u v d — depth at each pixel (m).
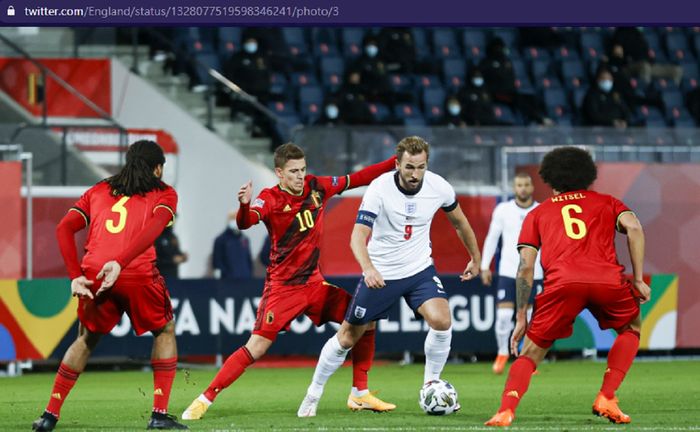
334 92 69.62
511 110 73.00
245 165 62.47
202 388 38.91
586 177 25.34
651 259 51.72
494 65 73.31
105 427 25.94
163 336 24.66
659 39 82.94
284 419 27.56
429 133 53.62
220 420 27.39
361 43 76.94
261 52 72.56
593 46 81.31
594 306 24.88
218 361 48.84
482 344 49.88
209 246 61.59
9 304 45.59
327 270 51.59
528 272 25.02
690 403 32.03
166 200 24.12
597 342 50.91
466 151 53.16
